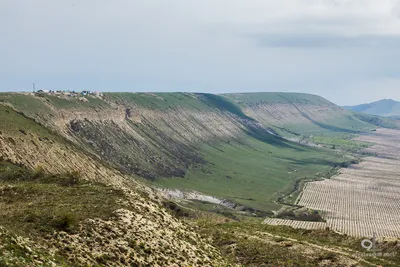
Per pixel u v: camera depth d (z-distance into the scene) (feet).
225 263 181.57
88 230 147.64
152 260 148.15
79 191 196.34
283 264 203.31
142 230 163.84
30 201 174.70
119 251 143.33
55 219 148.77
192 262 162.09
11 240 117.60
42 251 123.13
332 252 223.51
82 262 128.57
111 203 180.14
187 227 203.10
